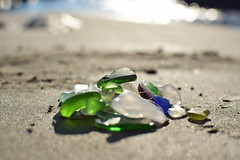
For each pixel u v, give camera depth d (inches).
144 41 26.5
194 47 24.6
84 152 6.9
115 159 6.6
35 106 9.7
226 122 8.7
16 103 10.0
